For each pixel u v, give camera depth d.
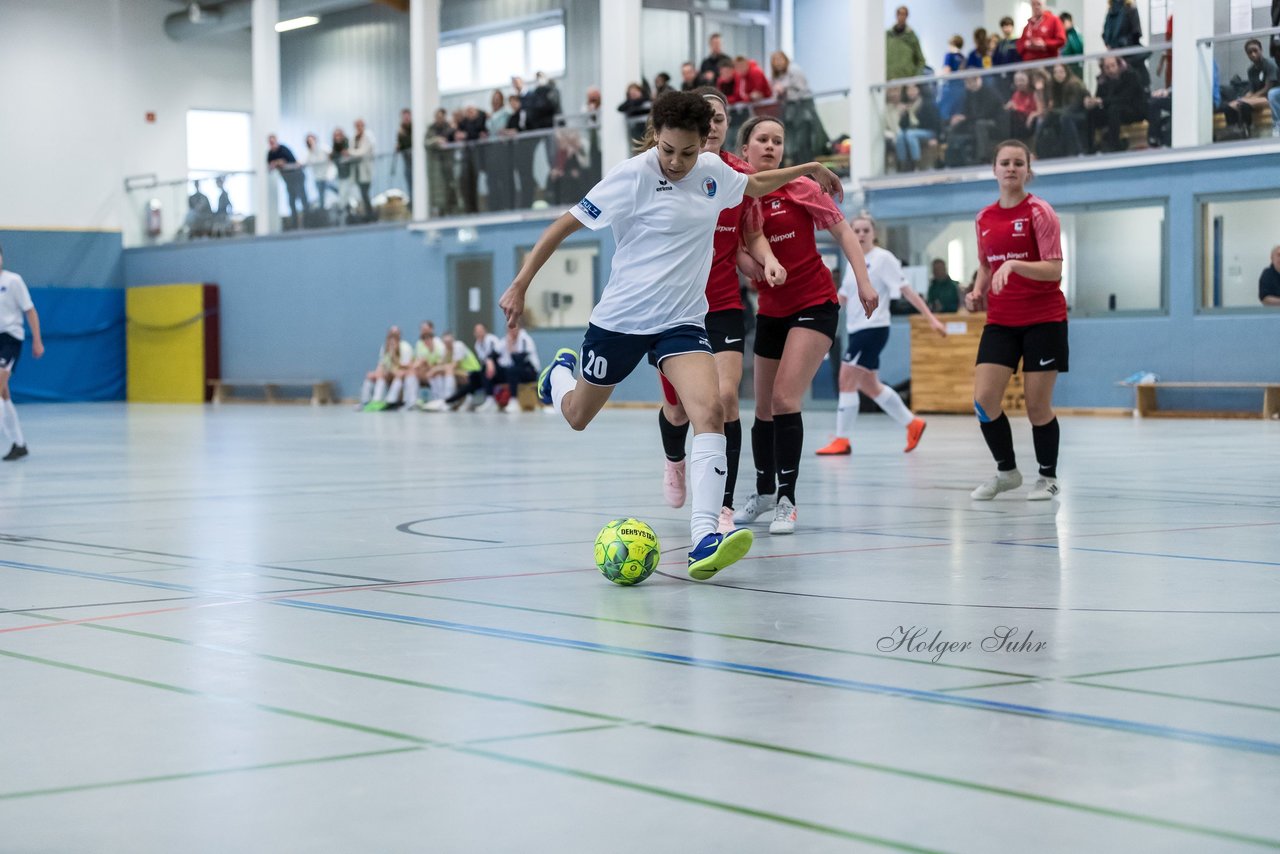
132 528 6.51
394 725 2.71
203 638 3.67
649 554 4.56
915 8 27.06
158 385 32.94
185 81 34.78
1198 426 16.50
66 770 2.42
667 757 2.46
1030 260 7.20
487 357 24.12
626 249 4.97
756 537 5.91
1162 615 3.90
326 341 29.95
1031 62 19.97
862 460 10.96
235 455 12.47
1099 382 19.91
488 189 26.52
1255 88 18.33
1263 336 18.53
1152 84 19.11
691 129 4.76
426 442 14.35
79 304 33.12
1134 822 2.09
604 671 3.21
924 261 21.03
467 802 2.21
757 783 2.30
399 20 33.31
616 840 2.03
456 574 4.88
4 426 11.96
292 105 35.50
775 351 6.48
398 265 28.41
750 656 3.37
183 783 2.33
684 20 28.47
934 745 2.53
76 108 33.34
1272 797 2.22
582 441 14.27
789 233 6.29
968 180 20.45
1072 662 3.27
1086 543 5.59
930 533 5.99
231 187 31.64
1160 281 19.31
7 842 2.05
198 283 32.19
